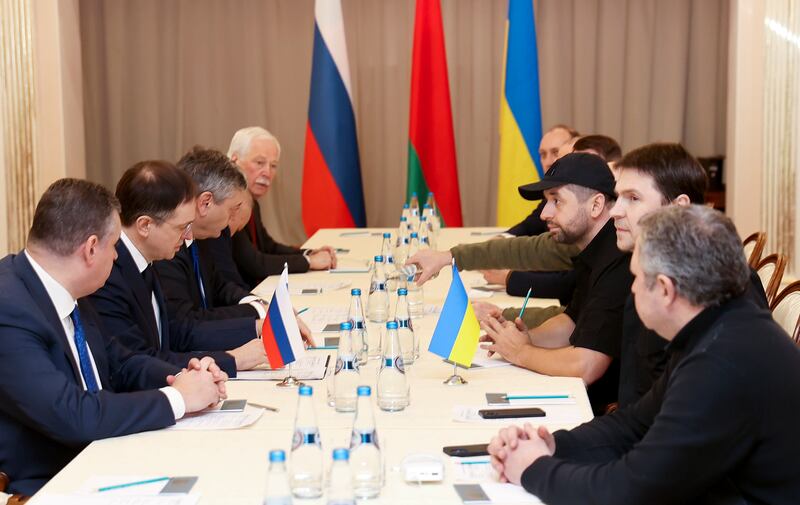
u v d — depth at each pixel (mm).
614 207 2320
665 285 1623
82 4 7496
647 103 7461
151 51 7562
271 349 2420
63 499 1631
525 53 6500
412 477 1709
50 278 2123
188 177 2709
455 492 1665
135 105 7609
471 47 7594
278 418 2104
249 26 7578
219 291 3775
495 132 7664
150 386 2412
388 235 4297
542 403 2195
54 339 2066
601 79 7496
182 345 2957
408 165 6922
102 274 2174
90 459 1843
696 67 7445
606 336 2449
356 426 1655
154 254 2699
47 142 5812
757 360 1570
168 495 1644
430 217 5367
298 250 5133
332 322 3145
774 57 5480
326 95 6664
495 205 7746
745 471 1627
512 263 3490
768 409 1564
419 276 3447
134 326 2615
